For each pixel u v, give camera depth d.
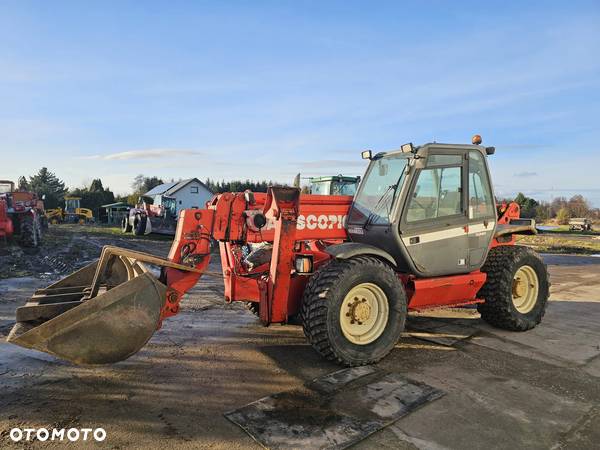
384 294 3.83
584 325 5.19
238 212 4.08
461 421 2.77
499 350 4.18
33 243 11.98
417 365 3.74
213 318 5.10
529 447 2.50
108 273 3.81
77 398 3.02
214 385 3.25
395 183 4.23
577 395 3.19
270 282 3.81
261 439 2.51
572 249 16.64
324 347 3.55
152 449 2.41
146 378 3.36
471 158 4.56
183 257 3.83
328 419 2.76
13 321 4.73
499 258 4.77
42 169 65.44
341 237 4.61
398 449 2.44
